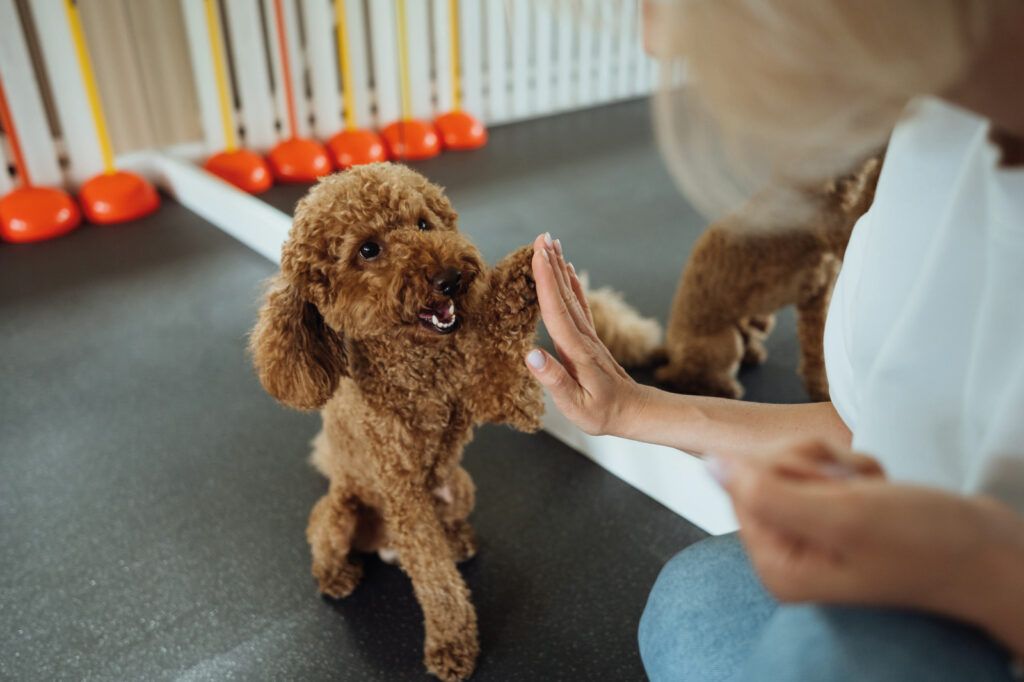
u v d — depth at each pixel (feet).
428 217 3.14
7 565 4.27
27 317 6.77
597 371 2.57
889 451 1.62
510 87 11.78
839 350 2.09
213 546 4.40
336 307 3.01
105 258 7.77
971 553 1.05
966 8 1.00
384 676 3.67
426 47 10.60
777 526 1.11
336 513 3.92
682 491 4.46
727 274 4.84
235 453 5.14
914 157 1.65
